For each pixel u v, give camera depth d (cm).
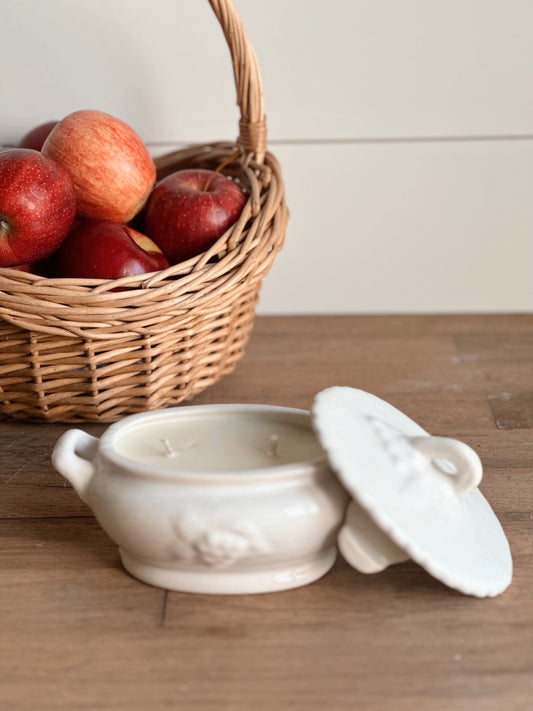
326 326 94
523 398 77
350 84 92
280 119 93
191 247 72
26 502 63
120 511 53
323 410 53
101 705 48
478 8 90
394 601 54
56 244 68
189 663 50
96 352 67
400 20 90
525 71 92
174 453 55
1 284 64
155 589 55
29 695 48
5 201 65
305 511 52
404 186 95
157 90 92
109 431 56
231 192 73
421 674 49
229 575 54
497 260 98
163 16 90
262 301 100
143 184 73
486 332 92
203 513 52
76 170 72
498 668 50
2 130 92
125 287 67
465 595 55
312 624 52
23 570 57
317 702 48
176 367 69
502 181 95
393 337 91
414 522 52
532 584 55
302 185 95
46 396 68
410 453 54
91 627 52
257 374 82
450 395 78
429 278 99
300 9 90
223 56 91
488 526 57
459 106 93
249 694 48
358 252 98
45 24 89
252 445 56
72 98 92
